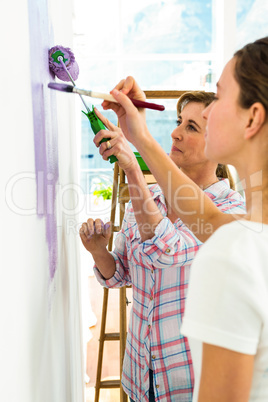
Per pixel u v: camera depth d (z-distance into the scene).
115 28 4.76
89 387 2.81
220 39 4.26
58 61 0.90
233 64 0.66
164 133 5.18
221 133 0.67
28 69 0.63
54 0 1.03
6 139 0.49
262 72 0.61
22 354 0.58
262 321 0.56
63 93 1.19
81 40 4.03
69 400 1.25
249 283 0.55
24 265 0.60
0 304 0.46
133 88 1.09
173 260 1.20
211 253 0.58
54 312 0.93
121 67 4.79
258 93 0.61
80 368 1.75
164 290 1.28
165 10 4.96
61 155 1.10
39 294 0.72
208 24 5.05
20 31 0.57
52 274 0.90
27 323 0.62
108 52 4.80
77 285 1.66
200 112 1.33
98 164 4.68
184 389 1.28
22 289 0.58
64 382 1.12
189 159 1.35
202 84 4.66
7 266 0.49
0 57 0.46
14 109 0.53
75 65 0.97
